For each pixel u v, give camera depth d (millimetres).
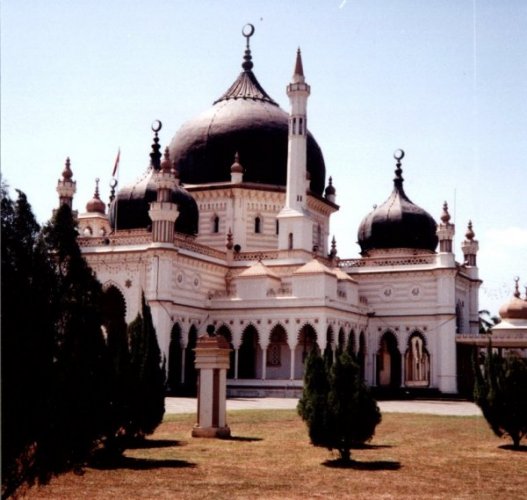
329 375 23469
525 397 26578
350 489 17875
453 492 17688
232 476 19562
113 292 57781
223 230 68125
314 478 19391
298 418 35312
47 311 13750
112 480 18891
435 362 62625
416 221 69312
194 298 58875
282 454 23750
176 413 38000
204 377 28516
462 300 69625
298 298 57469
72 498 16625
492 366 27531
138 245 56969
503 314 66438
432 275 63625
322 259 66312
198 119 71750
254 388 57156
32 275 13602
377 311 65062
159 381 26172
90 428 15055
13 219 13641
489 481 19328
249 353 62875
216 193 68625
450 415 39875
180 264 57188
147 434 26234
